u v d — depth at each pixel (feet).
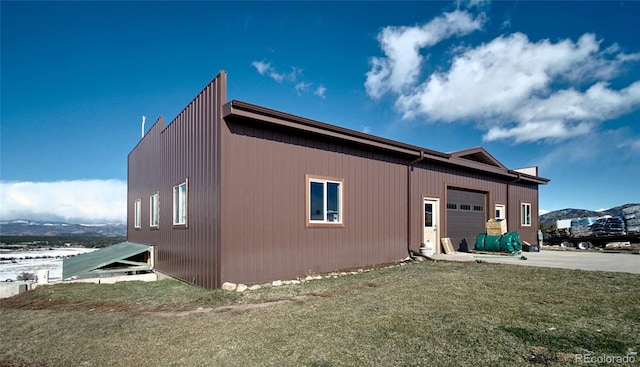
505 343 12.24
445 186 44.62
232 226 25.13
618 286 21.67
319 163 30.83
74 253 145.48
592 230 65.92
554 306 17.07
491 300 18.53
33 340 15.08
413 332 13.66
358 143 33.14
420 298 19.38
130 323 16.97
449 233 45.06
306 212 29.55
